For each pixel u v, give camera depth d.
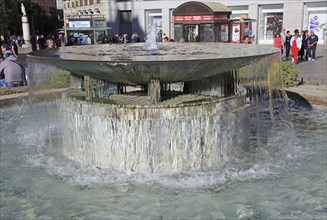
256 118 8.56
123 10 34.91
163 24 32.81
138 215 4.85
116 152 5.89
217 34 17.53
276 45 18.02
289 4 26.47
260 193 5.36
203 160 5.94
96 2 37.91
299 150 7.00
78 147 6.32
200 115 5.79
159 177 5.73
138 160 5.83
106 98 6.41
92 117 5.98
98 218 4.82
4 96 10.56
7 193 5.53
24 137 8.09
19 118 9.57
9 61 11.84
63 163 6.39
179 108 5.70
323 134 7.95
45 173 6.14
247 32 20.38
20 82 11.95
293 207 5.00
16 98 10.50
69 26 26.00
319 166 6.28
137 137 5.76
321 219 4.72
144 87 7.08
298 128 8.35
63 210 5.02
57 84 10.16
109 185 5.59
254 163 6.31
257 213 4.86
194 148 5.84
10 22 42.84
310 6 26.00
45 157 6.82
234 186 5.54
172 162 5.82
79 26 25.62
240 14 28.75
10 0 43.53
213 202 5.12
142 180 5.66
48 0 73.38
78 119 6.18
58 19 58.78
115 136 5.84
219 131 6.00
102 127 5.91
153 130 5.71
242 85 7.94
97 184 5.62
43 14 55.84
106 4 35.66
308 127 8.43
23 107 10.40
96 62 5.29
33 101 9.48
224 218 4.75
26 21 34.53
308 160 6.53
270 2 27.30
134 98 6.35
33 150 7.26
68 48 8.38
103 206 5.09
